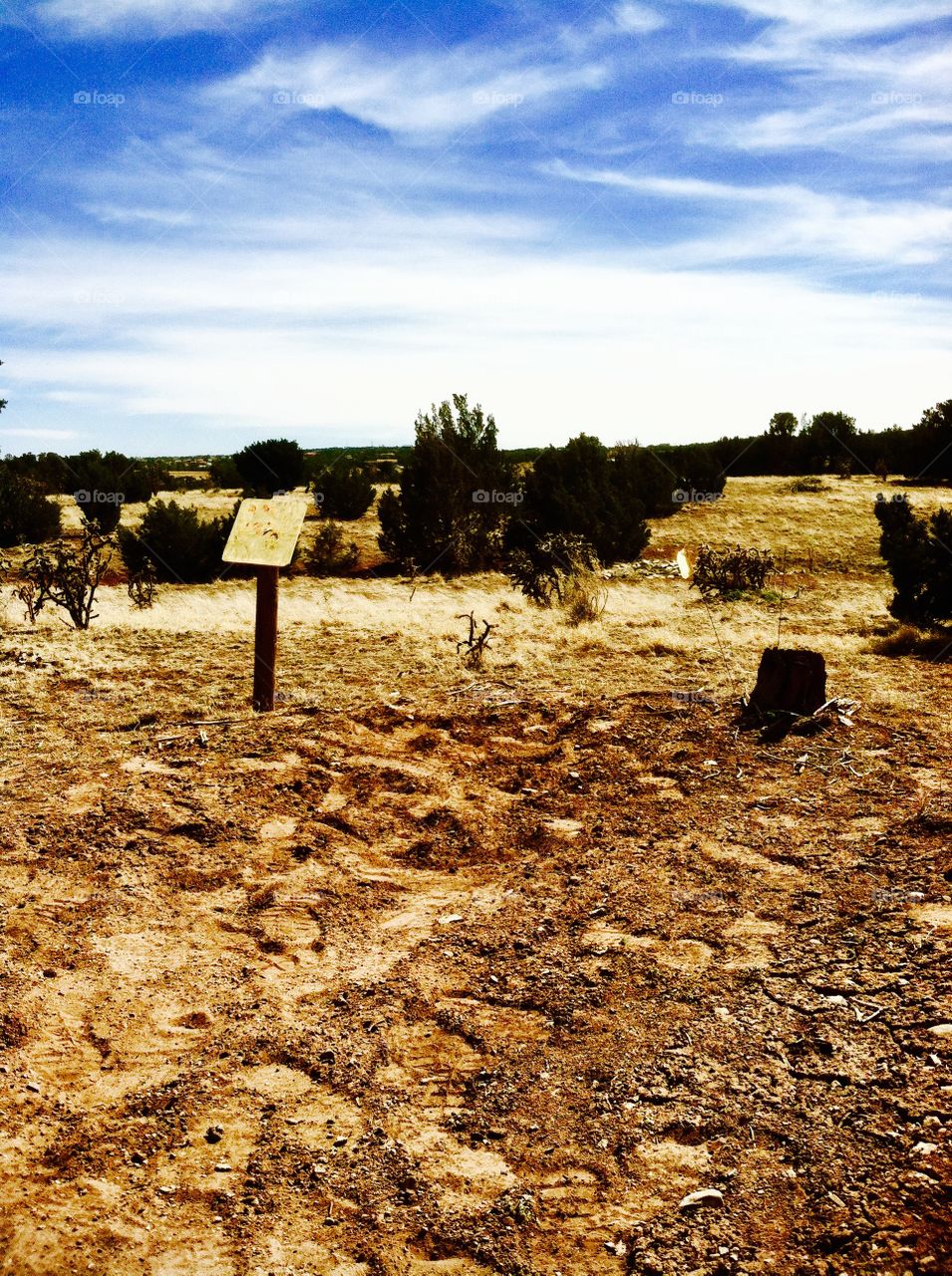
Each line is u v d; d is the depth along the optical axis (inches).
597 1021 145.7
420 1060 138.9
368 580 1045.8
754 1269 94.1
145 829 221.6
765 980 152.6
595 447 1090.7
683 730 297.3
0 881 192.1
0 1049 137.8
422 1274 98.4
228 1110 126.7
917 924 164.1
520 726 312.3
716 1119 119.0
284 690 366.3
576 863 209.6
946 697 328.5
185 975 163.8
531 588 721.0
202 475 2662.4
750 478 1953.7
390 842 227.0
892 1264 90.7
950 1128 108.9
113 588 895.1
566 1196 108.8
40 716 326.0
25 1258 100.1
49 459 1701.5
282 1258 100.9
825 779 249.4
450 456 1125.7
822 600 786.8
